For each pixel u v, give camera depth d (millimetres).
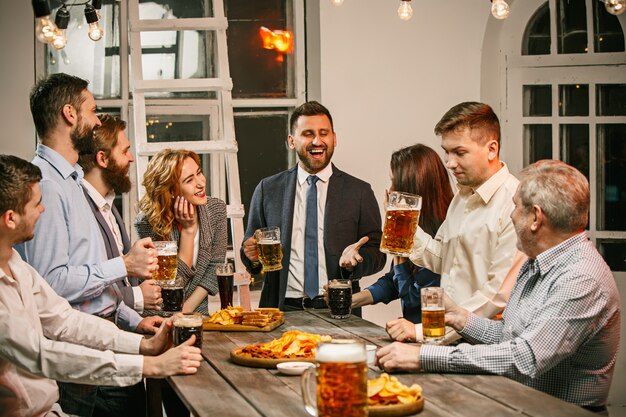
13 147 4676
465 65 4992
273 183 4043
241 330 3072
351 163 4902
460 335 2777
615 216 5145
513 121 5102
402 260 3451
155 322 3148
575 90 5129
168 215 3701
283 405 2029
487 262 2857
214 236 3854
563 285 2295
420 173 3416
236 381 2287
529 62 5066
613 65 5074
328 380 1630
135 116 4355
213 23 4469
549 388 2377
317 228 3912
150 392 3137
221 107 4746
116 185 3348
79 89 3080
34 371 2395
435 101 4969
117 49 4910
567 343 2256
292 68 5117
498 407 1979
